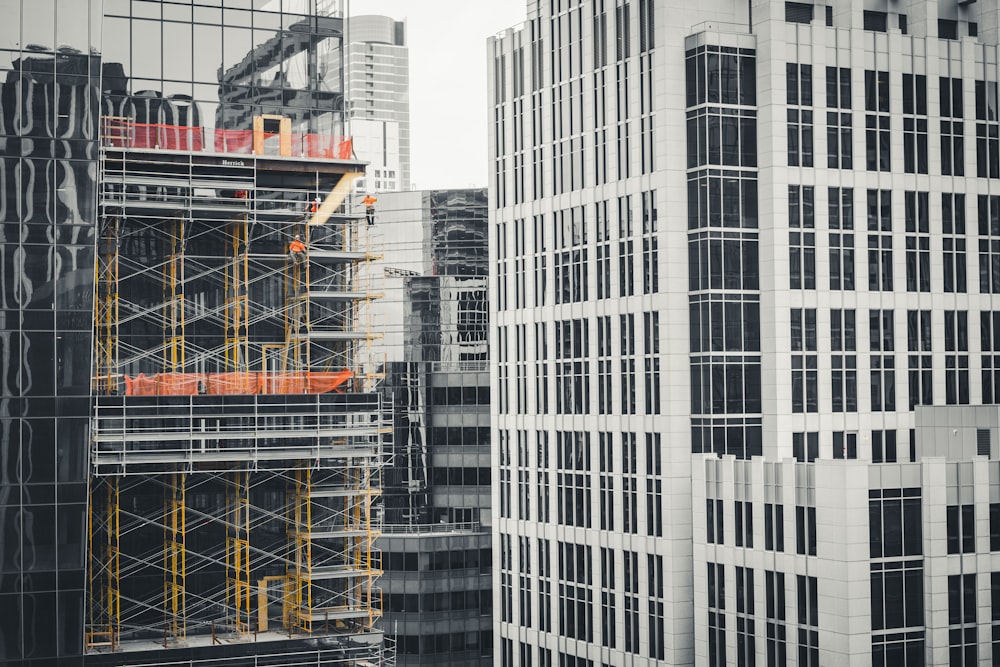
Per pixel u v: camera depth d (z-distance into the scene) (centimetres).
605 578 9731
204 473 7644
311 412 7600
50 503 6744
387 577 12269
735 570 8306
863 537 7338
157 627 7494
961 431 8319
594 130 9969
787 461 7831
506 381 11169
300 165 7831
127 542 7506
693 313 9056
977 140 9706
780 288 8869
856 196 9162
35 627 6706
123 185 7350
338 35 8300
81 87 6888
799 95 8988
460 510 12675
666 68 9088
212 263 7831
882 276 9275
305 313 7975
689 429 9056
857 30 9200
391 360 14425
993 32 9825
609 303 9738
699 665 8644
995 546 7681
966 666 7562
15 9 6819
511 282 11075
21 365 6744
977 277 9681
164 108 7869
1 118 6781
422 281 13725
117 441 7144
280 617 7750
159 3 7875
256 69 8062
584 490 10006
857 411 9131
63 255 6831
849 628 7281
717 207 8919
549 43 10575
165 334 7675
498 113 11338
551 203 10525
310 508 7794
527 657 10788
